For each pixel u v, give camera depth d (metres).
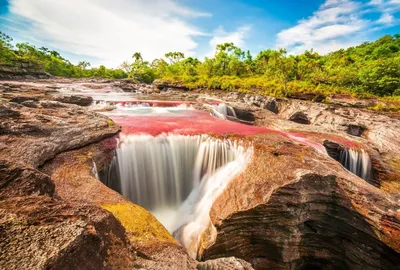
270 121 25.14
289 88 38.53
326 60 66.25
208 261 4.20
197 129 14.98
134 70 81.62
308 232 9.34
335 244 9.38
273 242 8.78
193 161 13.52
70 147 9.25
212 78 50.50
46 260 2.00
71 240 2.27
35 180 3.99
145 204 11.85
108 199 6.60
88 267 2.35
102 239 2.78
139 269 3.22
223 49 66.12
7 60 54.50
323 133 20.28
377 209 8.32
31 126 8.68
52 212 2.67
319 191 8.96
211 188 11.30
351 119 26.44
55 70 83.62
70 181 7.33
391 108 28.95
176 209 12.05
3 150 7.19
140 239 4.76
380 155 18.36
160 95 38.72
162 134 13.27
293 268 9.23
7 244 2.08
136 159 11.62
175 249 4.52
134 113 19.88
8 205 2.67
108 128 12.03
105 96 33.66
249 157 11.55
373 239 8.29
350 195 8.95
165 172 12.55
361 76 39.09
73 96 20.59
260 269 9.03
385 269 8.16
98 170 9.49
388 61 38.31
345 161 17.14
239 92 40.16
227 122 17.97
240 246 8.62
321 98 35.44
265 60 58.91
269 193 8.71
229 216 8.29
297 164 10.33
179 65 78.62
